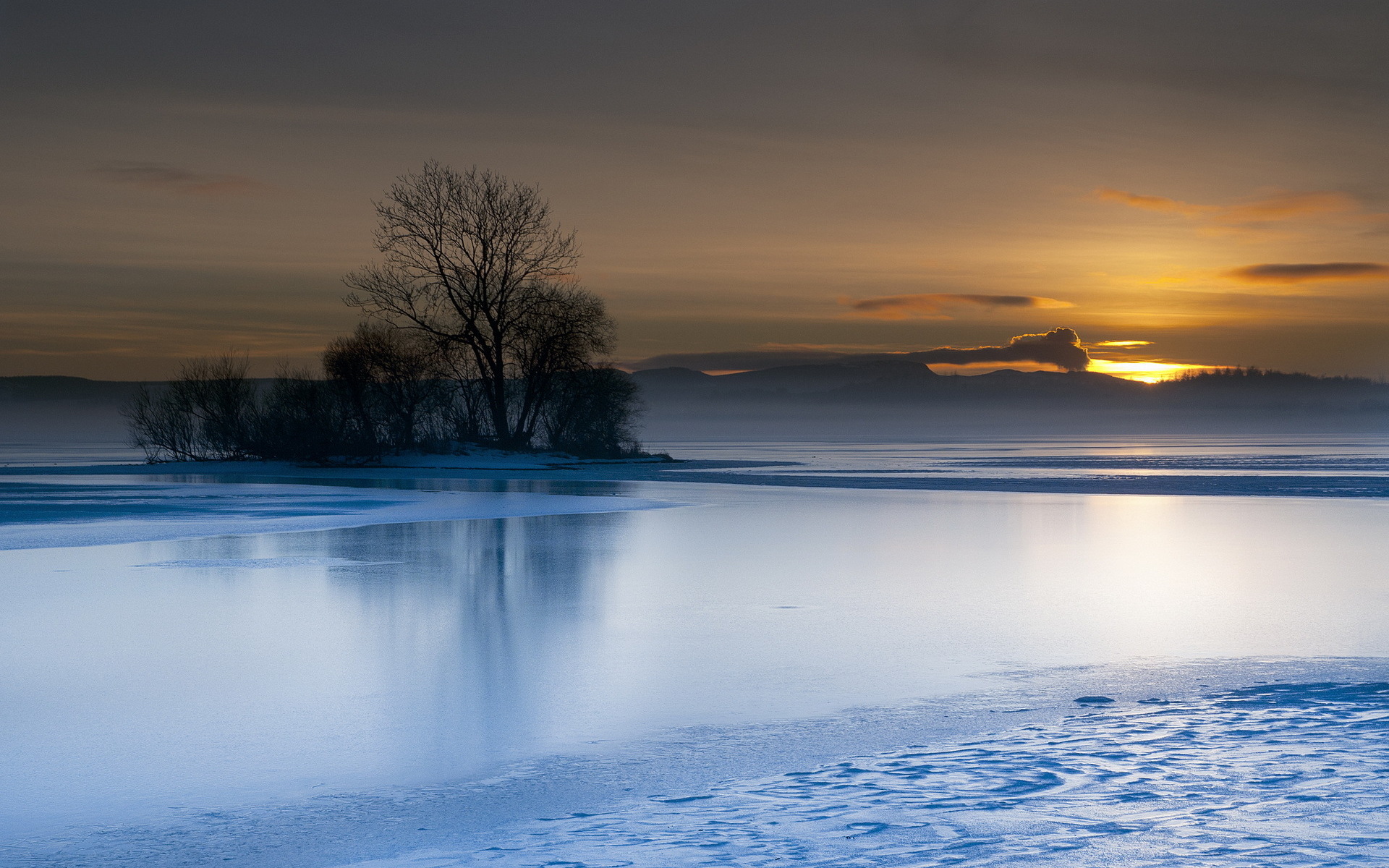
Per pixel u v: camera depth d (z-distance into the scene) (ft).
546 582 53.16
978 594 49.55
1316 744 23.48
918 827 18.34
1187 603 47.01
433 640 38.58
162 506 102.37
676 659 35.47
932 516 92.32
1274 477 159.74
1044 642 38.19
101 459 276.62
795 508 102.78
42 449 423.23
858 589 51.13
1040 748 23.94
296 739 26.35
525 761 24.36
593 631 40.50
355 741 26.22
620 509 100.99
